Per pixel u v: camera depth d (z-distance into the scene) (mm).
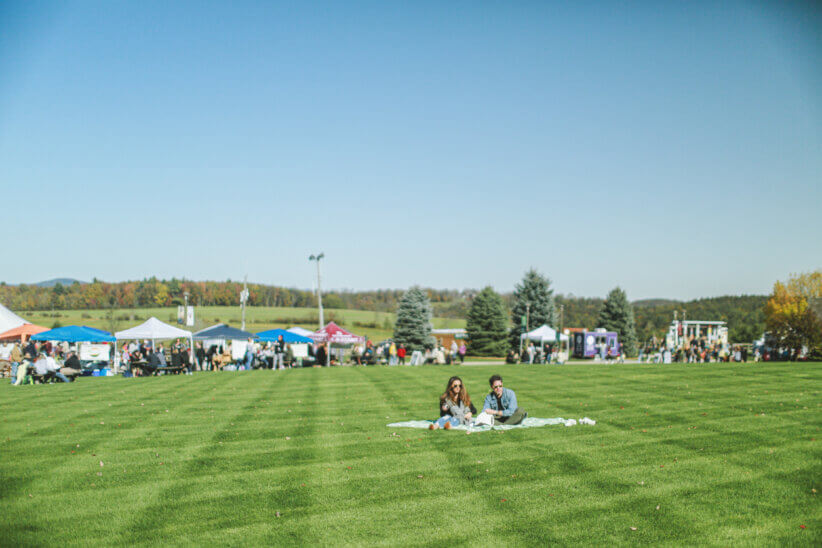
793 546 6023
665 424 12398
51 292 109000
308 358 41656
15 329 38031
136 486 8328
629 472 8672
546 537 6371
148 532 6652
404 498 7703
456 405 12867
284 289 139250
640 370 25109
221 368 37312
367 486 8219
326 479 8570
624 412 14062
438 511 7211
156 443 11172
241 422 13445
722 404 14906
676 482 8156
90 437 11812
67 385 23453
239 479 8625
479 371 27156
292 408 15609
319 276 59250
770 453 9594
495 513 7117
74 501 7707
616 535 6391
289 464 9453
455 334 78812
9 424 13453
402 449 10383
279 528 6742
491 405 12914
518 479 8430
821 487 7797
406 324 73625
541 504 7395
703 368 25234
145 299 118625
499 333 72688
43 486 8367
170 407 16062
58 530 6719
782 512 6945
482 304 73062
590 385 19984
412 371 28078
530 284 75625
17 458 10039
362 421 13406
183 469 9219
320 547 6211
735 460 9227
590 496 7648
